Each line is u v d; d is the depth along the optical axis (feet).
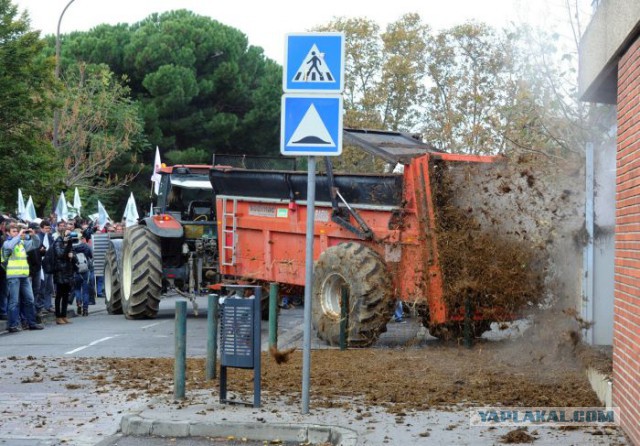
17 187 94.32
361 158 74.23
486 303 48.57
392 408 32.07
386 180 49.37
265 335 57.31
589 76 35.37
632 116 27.86
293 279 56.65
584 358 38.47
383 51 137.39
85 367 43.47
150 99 194.39
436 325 49.93
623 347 28.63
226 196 62.54
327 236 53.21
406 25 135.13
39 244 66.64
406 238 48.83
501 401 33.32
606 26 31.24
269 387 36.63
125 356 48.24
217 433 29.78
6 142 92.43
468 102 98.48
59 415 32.96
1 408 34.06
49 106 96.73
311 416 30.89
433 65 123.34
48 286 75.87
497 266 47.98
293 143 31.94
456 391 35.32
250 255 60.64
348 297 49.44
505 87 63.46
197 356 47.70
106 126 157.48
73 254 69.10
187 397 34.47
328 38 31.96
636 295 26.61
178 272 71.15
